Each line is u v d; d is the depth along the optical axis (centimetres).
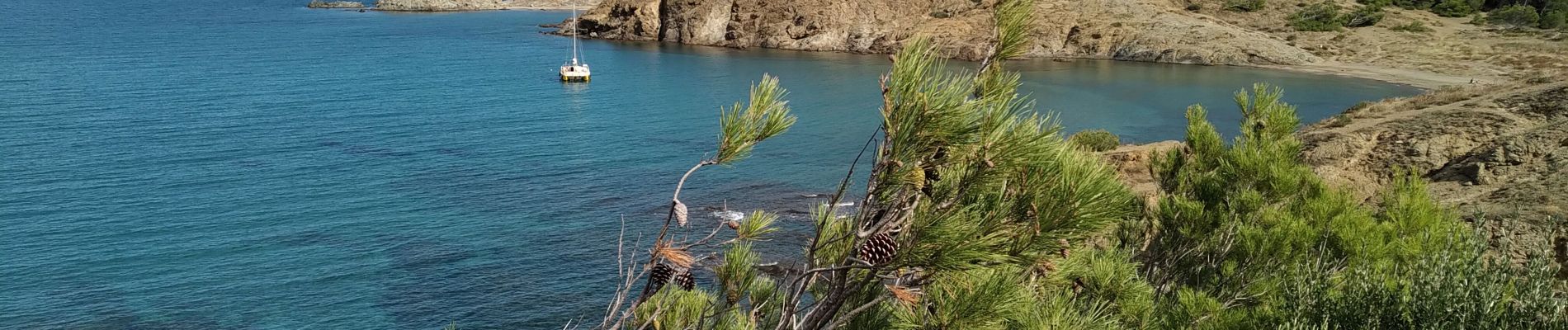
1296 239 899
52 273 4031
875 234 419
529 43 13850
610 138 6800
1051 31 11538
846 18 12319
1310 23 11825
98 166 6081
